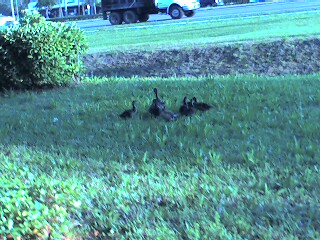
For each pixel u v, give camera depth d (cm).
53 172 476
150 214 371
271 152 497
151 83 994
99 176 468
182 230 346
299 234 330
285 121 618
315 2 3014
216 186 418
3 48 984
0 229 335
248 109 688
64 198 390
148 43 1725
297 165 455
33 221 341
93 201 399
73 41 1044
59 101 862
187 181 436
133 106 702
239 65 1381
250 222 350
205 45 1522
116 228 356
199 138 569
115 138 600
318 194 390
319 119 613
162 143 554
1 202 364
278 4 3234
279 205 374
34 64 986
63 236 339
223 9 3341
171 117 662
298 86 844
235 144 535
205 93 834
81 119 720
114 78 1165
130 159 511
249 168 461
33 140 620
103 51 1606
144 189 421
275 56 1382
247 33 1725
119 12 2931
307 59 1338
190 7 2822
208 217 362
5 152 567
